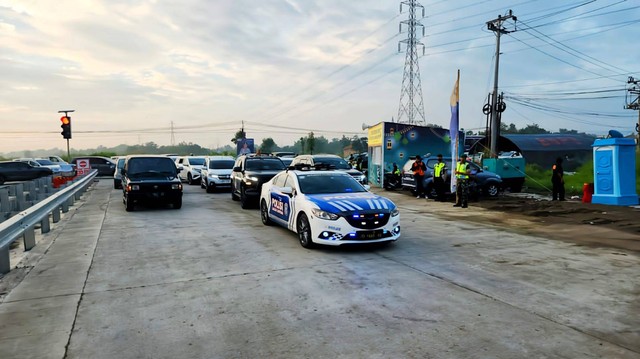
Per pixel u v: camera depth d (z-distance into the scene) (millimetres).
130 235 9406
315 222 7684
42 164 33531
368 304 4980
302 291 5473
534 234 9438
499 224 10906
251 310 4824
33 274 6383
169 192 13555
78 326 4422
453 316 4582
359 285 5703
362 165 30656
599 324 4336
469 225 10750
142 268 6664
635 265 6641
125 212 13328
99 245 8383
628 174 13570
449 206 14984
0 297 5348
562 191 15453
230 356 3729
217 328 4332
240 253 7633
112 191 21531
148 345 3965
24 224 7672
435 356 3678
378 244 8250
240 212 13398
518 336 4062
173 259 7219
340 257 7301
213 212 13367
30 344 4012
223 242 8617
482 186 17328
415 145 23344
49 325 4453
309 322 4461
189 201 16719
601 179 13867
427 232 9719
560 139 36406
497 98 28953
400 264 6805
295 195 8750
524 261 6953
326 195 8484
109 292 5512
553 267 6555
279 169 15445
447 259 7125
